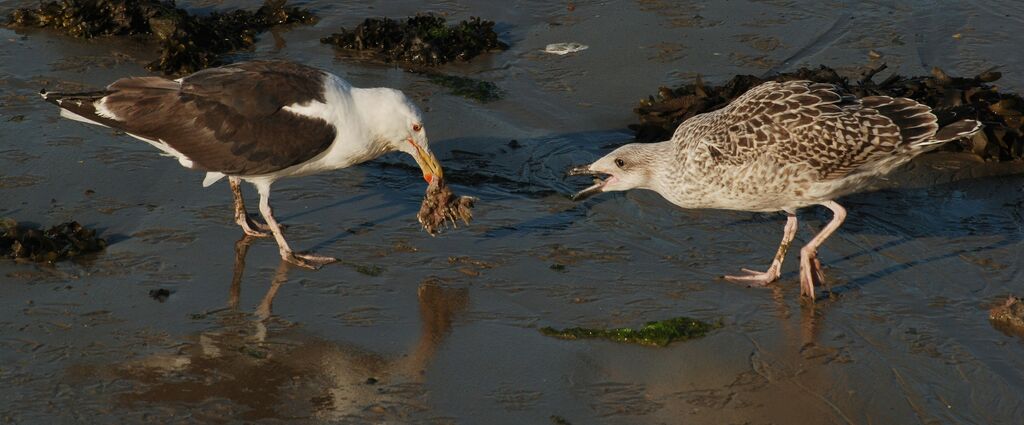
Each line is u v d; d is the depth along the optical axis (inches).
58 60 736.3
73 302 466.6
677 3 858.1
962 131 487.2
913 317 473.4
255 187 583.2
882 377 426.9
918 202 588.1
